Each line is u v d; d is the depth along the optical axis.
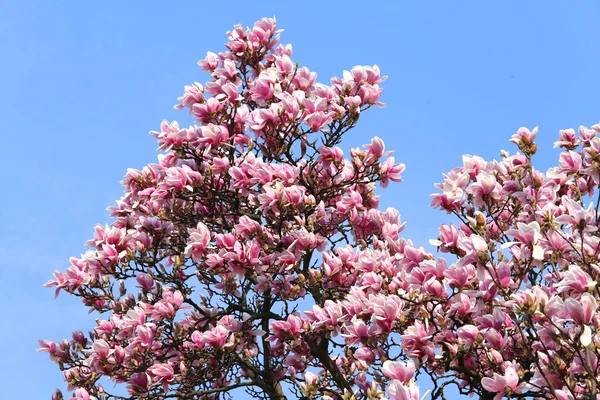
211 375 9.04
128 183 8.69
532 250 4.96
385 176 8.19
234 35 9.45
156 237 8.66
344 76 8.40
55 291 8.70
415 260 6.23
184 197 8.28
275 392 8.78
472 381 6.31
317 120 7.75
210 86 8.69
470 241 5.34
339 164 8.23
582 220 5.11
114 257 8.20
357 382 7.90
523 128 6.33
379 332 6.10
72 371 8.65
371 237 9.07
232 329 8.01
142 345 7.88
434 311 6.39
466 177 6.09
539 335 5.19
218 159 8.02
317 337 7.30
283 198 7.54
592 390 4.62
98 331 8.94
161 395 8.24
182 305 8.27
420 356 5.94
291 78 8.81
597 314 4.96
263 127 7.95
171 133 8.19
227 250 7.55
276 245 7.98
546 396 5.57
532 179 6.21
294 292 7.70
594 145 5.98
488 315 5.54
